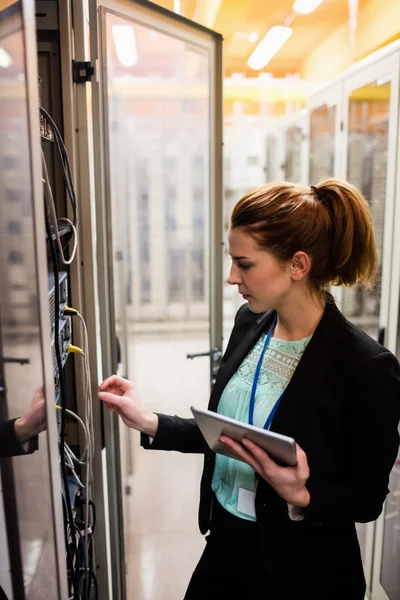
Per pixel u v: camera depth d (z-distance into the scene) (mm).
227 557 1060
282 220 902
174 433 1190
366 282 1005
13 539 739
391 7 2676
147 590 1918
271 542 967
